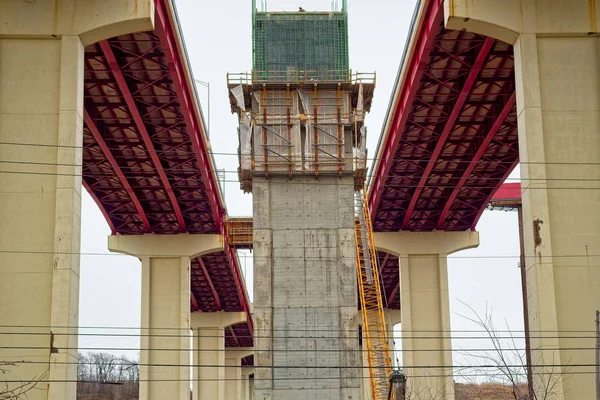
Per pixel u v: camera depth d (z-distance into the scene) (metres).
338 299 63.38
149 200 78.31
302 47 67.12
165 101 59.34
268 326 62.91
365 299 75.94
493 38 48.84
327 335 62.84
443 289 83.62
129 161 69.31
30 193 43.16
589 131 44.66
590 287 42.81
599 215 43.62
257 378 62.28
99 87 56.97
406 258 84.56
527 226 43.72
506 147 68.94
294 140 65.31
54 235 42.41
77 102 44.38
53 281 41.75
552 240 43.31
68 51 45.09
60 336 41.06
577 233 43.44
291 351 62.56
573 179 44.03
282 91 66.25
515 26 45.66
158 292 83.88
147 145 65.19
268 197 64.69
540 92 45.03
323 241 64.25
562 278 42.91
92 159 68.69
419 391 77.06
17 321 41.62
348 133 65.88
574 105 44.97
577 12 45.78
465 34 51.56
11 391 38.53
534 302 42.59
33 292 41.94
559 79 45.31
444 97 59.97
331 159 65.12
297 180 65.00
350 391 62.09
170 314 83.38
